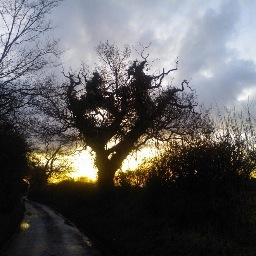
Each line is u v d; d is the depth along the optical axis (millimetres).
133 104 34531
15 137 21078
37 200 59562
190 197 15195
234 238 12336
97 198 32031
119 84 35844
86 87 35406
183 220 15234
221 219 13961
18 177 25500
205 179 14906
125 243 14977
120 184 27719
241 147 14812
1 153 21000
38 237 19266
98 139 34062
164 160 17812
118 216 22109
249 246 11438
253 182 15055
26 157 26203
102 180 33219
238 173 14523
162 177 17922
